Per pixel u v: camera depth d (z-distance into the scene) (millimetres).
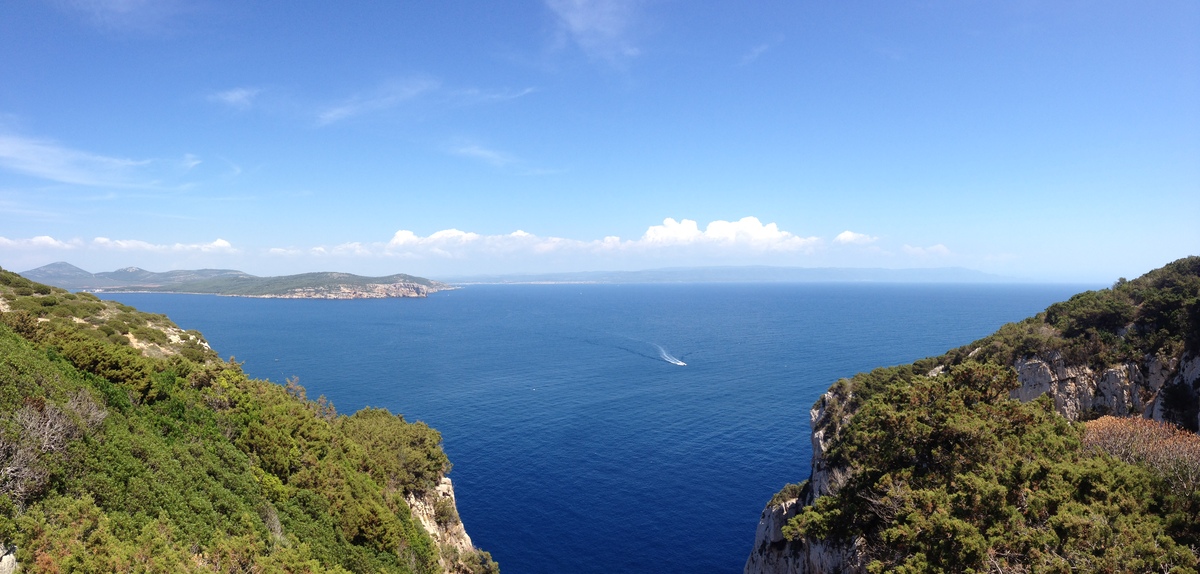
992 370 33969
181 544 22422
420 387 124375
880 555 28781
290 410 41500
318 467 36562
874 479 31344
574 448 86688
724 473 78250
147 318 51219
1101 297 54062
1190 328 42219
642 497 71250
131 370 32438
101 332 42094
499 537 62344
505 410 106688
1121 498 24719
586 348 185375
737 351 173875
